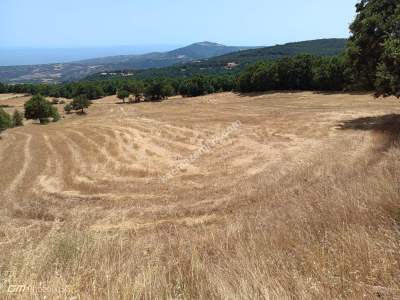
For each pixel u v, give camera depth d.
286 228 5.73
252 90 90.19
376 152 20.53
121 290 3.53
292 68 82.75
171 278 4.00
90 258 4.76
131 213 15.70
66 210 17.30
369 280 3.44
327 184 11.46
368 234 4.41
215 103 77.19
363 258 3.82
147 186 21.11
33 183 24.62
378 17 28.16
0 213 17.06
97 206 18.16
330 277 3.49
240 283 3.37
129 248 5.61
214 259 4.98
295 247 4.74
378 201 5.70
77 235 5.58
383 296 3.12
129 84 108.44
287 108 54.94
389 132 26.88
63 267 4.41
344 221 5.38
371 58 29.25
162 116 55.06
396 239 4.10
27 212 17.19
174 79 118.44
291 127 36.12
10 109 112.88
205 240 6.37
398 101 50.03
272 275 3.65
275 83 85.81
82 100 99.62
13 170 29.05
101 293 3.59
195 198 17.56
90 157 31.41
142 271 3.95
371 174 10.68
